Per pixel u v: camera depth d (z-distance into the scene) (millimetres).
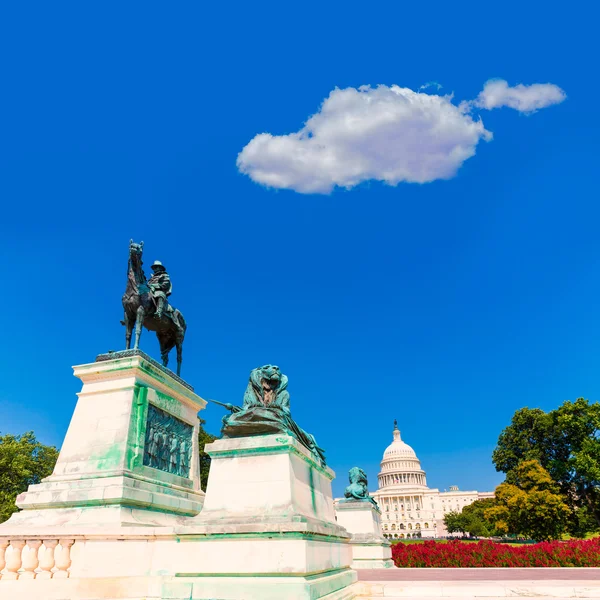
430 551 28688
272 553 8461
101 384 15203
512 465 75938
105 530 10070
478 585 12250
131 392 14781
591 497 66875
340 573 10766
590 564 25188
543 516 64125
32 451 50062
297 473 10195
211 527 9008
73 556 10219
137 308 16828
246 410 10648
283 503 9312
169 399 16422
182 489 15688
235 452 10109
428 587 11898
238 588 8305
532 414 74188
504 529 71812
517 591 11750
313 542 9055
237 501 9641
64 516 12703
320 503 11586
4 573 10305
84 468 13891
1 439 47844
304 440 11570
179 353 18906
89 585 9609
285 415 10812
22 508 13492
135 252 17312
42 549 10445
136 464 14039
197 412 18312
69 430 14750
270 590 8109
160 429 15688
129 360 15047
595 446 63406
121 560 9711
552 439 70750
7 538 10516
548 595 11773
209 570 8758
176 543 9250
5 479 45000
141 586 9281
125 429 14195
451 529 173750
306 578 8258
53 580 9867
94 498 12711
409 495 195000
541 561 26062
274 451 9883
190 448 17359
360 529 27547
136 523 12406
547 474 67500
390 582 13031
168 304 18484
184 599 8562
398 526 190875
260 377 11547
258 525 8672
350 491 29094
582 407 67125
